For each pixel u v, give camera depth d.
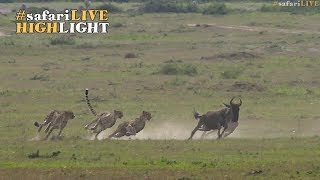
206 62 73.56
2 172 28.08
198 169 28.59
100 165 29.73
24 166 29.52
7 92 55.81
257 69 68.12
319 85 60.91
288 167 28.94
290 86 60.03
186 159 31.31
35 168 28.91
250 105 51.50
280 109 49.91
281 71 66.88
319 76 64.56
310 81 62.25
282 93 56.16
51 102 52.50
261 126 43.72
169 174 27.69
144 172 28.08
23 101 52.88
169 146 34.88
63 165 29.75
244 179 26.94
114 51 82.56
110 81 61.31
